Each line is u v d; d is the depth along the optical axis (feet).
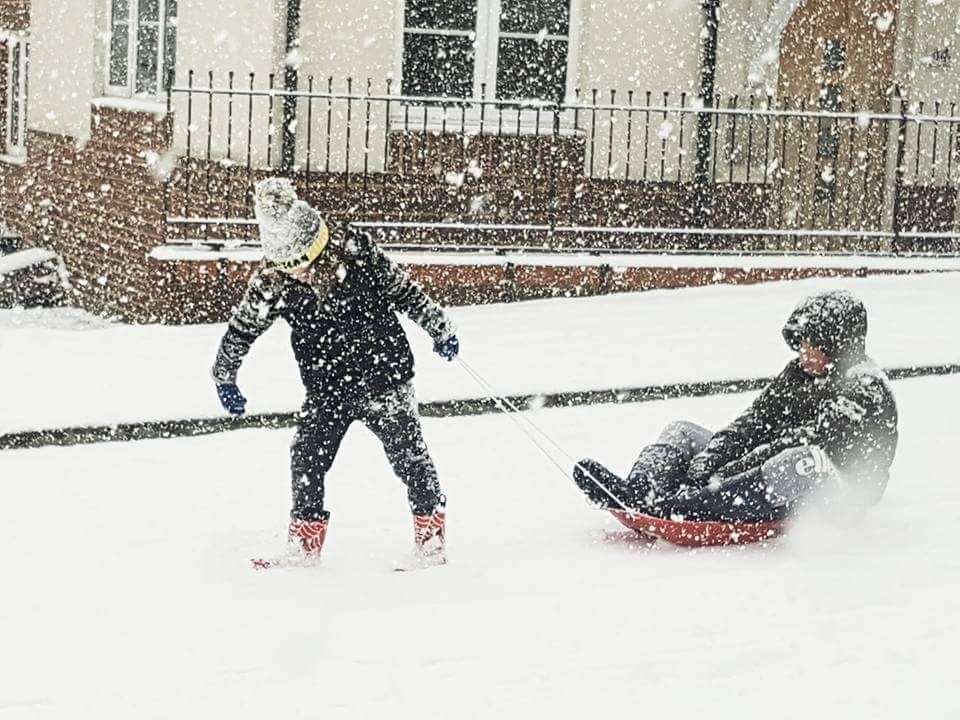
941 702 12.84
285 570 16.55
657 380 25.61
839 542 17.46
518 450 22.12
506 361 26.91
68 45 41.29
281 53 33.22
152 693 12.92
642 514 17.04
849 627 14.64
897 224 36.35
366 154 32.91
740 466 17.53
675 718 12.46
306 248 16.05
